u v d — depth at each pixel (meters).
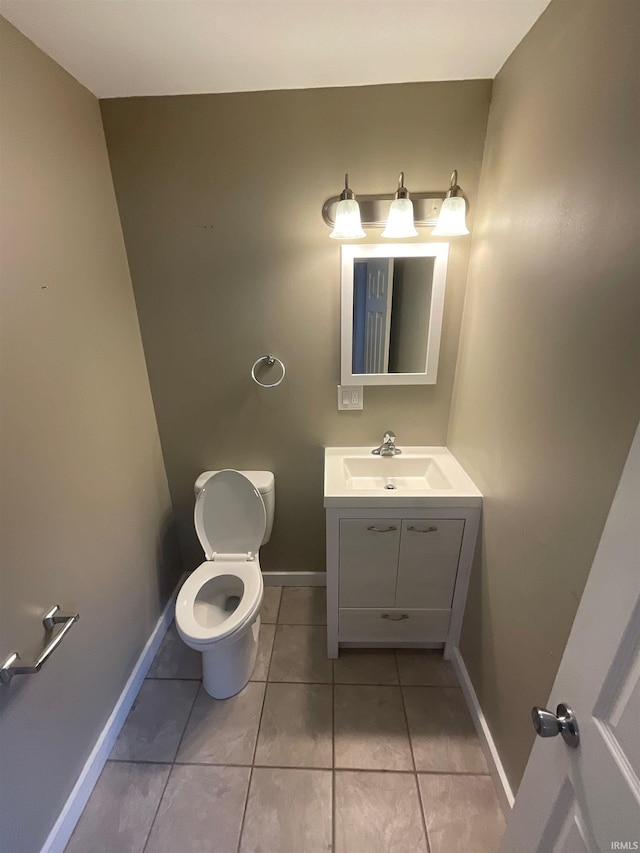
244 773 1.39
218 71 1.29
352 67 1.29
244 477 1.77
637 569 0.55
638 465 0.56
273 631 1.96
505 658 1.29
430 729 1.52
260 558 2.22
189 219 1.59
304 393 1.87
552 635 1.01
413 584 1.67
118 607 1.55
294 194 1.55
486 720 1.45
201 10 1.01
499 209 1.32
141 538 1.75
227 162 1.51
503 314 1.29
